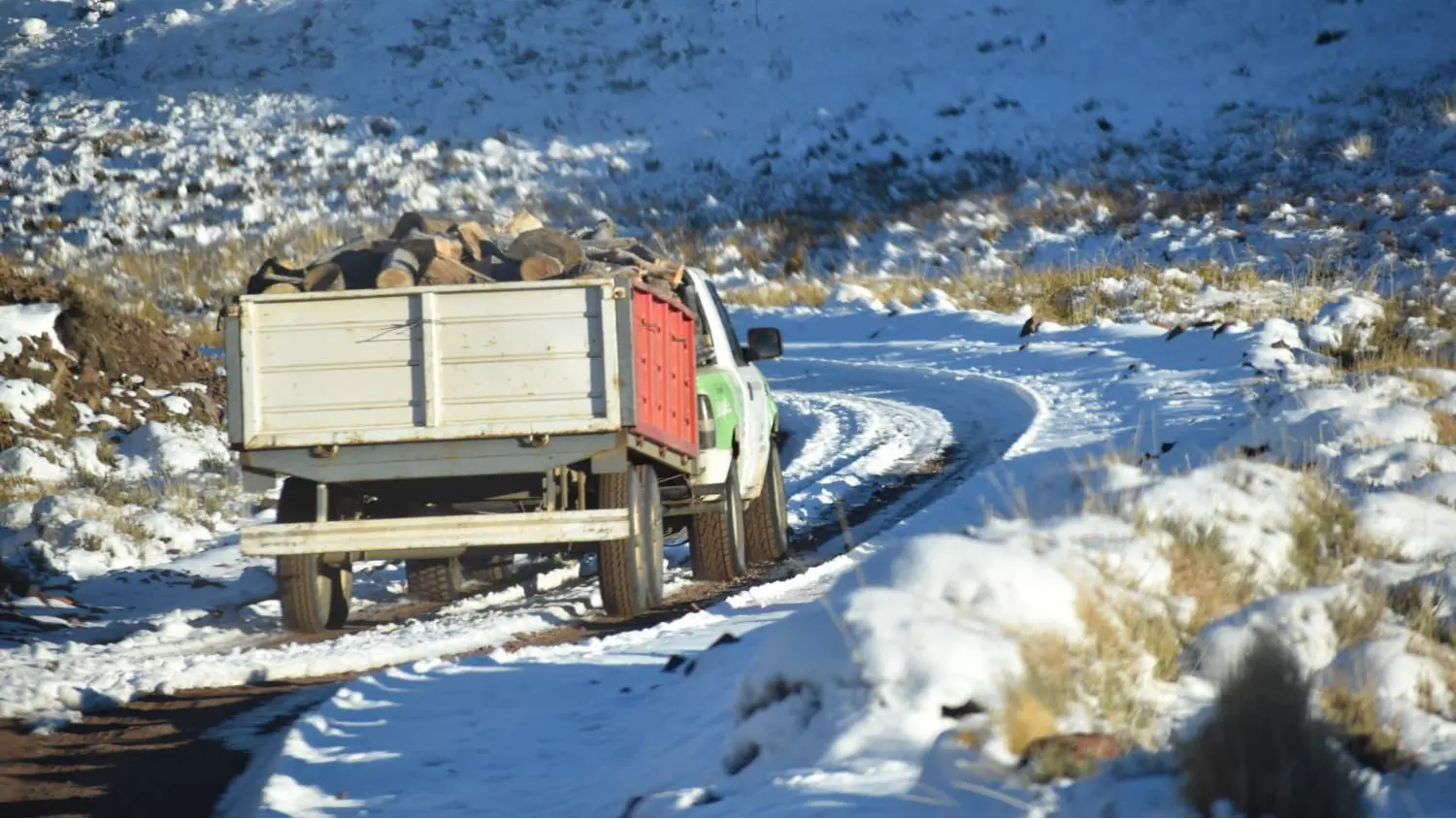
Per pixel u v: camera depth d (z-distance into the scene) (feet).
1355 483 111.14
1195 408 196.85
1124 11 628.69
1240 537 85.40
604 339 105.60
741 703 62.64
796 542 149.69
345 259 115.44
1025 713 56.34
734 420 129.80
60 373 216.33
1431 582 80.28
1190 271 364.17
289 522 111.45
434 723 76.89
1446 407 148.15
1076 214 456.86
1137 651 66.39
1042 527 81.25
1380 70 541.75
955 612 63.16
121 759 75.66
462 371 106.42
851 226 467.52
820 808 50.96
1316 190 443.73
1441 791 53.16
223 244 467.11
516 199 513.86
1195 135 516.32
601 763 68.64
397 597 129.80
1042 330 307.99
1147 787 51.24
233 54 653.30
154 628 113.39
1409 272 345.31
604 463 106.22
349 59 638.94
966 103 563.89
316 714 78.48
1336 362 212.02
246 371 107.24
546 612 112.88
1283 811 49.16
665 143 554.05
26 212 508.53
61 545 152.05
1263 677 51.75
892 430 228.43
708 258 449.06
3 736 80.79
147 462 201.87
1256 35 590.14
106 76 643.04
